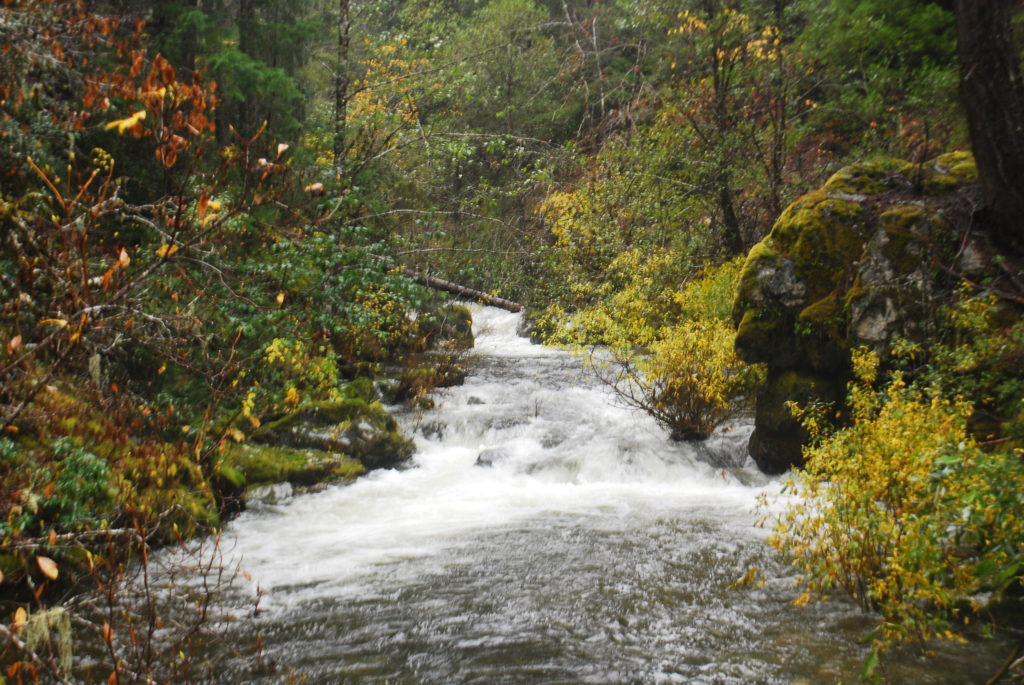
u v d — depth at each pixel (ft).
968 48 27.50
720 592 19.95
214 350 26.94
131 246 23.21
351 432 33.83
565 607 19.31
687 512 27.73
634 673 15.78
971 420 25.04
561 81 79.71
